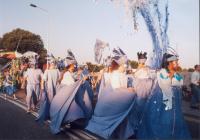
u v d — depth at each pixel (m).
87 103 4.89
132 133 3.80
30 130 4.46
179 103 3.82
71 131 4.41
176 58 3.89
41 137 4.05
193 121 5.26
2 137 4.02
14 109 6.61
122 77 4.05
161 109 3.77
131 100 3.91
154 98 3.82
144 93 4.59
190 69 8.95
